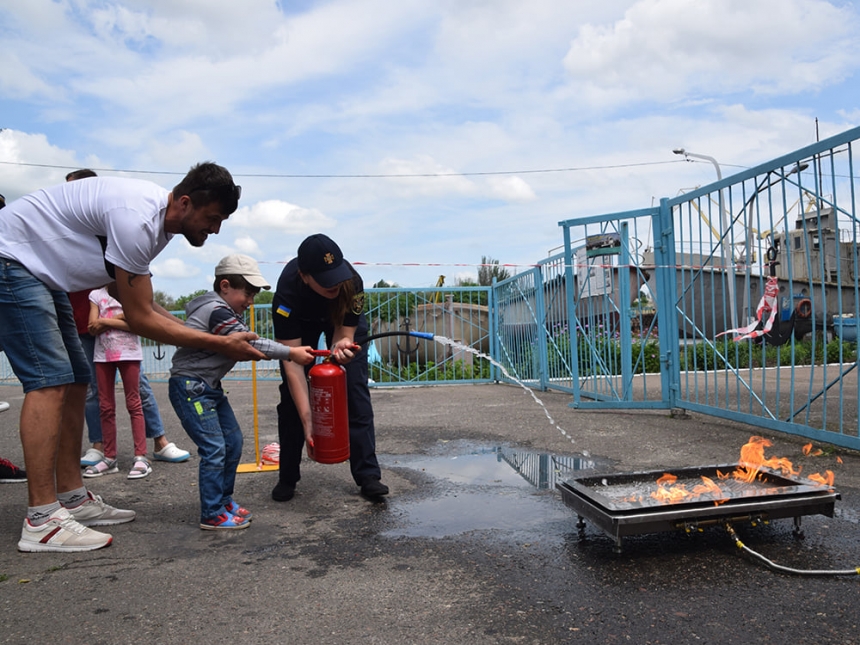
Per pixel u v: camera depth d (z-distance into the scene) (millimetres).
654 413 6559
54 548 2938
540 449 5043
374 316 12141
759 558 2568
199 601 2389
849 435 4770
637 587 2402
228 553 2908
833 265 6047
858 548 2717
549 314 9367
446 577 2559
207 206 2871
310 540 3066
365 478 3734
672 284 6293
